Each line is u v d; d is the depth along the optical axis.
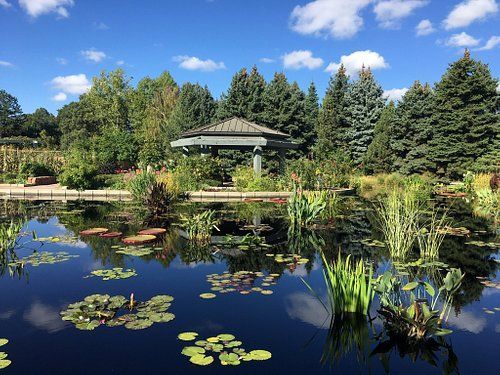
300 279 4.16
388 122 26.97
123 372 2.29
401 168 25.45
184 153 17.50
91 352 2.52
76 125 46.62
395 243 5.70
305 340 2.75
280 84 28.80
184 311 3.22
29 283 3.91
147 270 4.43
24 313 3.15
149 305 3.32
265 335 2.81
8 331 2.83
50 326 2.91
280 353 2.55
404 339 2.80
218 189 14.06
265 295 3.63
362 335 2.84
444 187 19.12
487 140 22.11
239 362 2.41
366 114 29.55
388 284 3.08
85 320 2.99
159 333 2.81
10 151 18.31
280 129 28.06
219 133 15.68
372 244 5.95
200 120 32.12
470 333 2.91
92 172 14.09
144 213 9.00
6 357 2.46
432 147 23.56
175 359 2.44
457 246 5.86
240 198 12.48
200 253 5.29
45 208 9.80
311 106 32.09
